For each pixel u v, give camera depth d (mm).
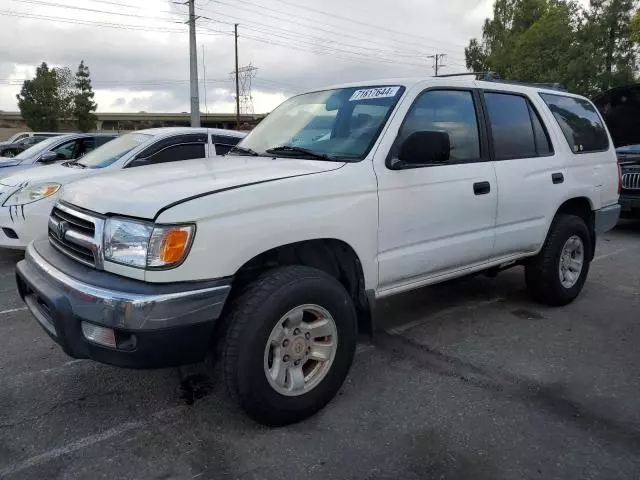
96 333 2697
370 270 3418
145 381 3629
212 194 2777
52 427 3088
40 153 9062
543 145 4754
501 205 4230
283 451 2857
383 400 3383
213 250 2715
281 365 3000
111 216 2789
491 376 3709
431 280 3936
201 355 2801
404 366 3867
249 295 2879
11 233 6078
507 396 3432
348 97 4004
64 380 3652
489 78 4555
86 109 52531
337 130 3789
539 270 4891
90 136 9656
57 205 3326
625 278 6195
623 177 8891
